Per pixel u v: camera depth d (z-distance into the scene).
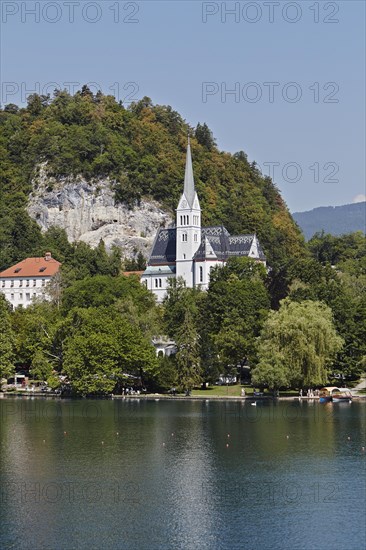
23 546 139.00
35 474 179.38
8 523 148.88
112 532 144.50
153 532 144.50
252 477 176.75
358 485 170.38
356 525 147.25
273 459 191.88
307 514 152.75
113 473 180.38
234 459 191.88
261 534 143.62
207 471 181.50
